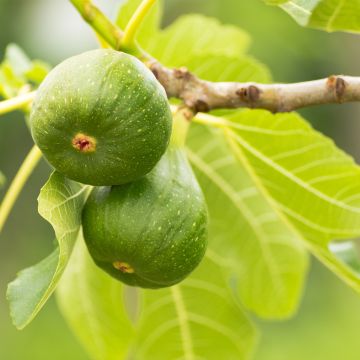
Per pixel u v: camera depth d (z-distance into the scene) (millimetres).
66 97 568
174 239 587
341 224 674
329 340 1444
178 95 624
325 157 664
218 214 746
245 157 679
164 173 593
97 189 594
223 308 761
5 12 1459
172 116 591
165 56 743
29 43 1447
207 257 753
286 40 1466
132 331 763
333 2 588
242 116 663
